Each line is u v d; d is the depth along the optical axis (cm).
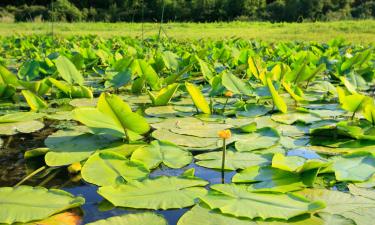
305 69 333
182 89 326
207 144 187
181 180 143
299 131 210
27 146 192
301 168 146
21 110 264
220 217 116
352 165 158
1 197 127
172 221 119
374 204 128
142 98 305
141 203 126
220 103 282
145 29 1418
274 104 253
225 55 500
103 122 186
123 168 155
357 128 192
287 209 120
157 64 402
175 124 219
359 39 918
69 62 321
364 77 380
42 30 1398
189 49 648
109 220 114
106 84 322
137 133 189
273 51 598
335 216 118
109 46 721
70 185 149
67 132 205
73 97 307
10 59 605
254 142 188
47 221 117
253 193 131
